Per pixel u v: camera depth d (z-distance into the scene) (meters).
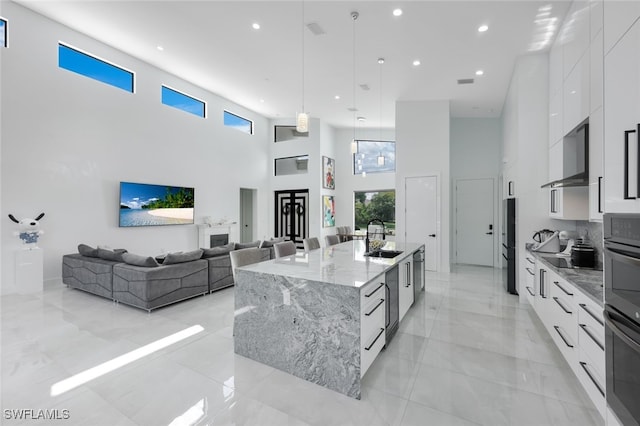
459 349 2.75
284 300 2.33
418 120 6.25
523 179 4.20
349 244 4.52
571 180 2.61
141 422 1.79
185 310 3.82
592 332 1.81
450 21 3.62
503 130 6.10
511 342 2.90
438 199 6.07
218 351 2.70
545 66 4.13
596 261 2.86
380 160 6.22
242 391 2.10
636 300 1.25
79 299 4.24
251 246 5.30
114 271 4.00
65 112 5.02
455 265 6.93
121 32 4.92
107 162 5.56
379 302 2.44
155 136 6.36
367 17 3.68
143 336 3.02
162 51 5.44
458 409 1.91
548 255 3.30
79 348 2.75
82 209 5.23
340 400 2.00
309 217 9.18
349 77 5.43
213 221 7.61
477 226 6.94
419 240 6.22
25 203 4.61
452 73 4.96
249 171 8.91
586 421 1.80
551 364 2.48
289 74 5.63
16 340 2.91
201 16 4.05
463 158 7.07
